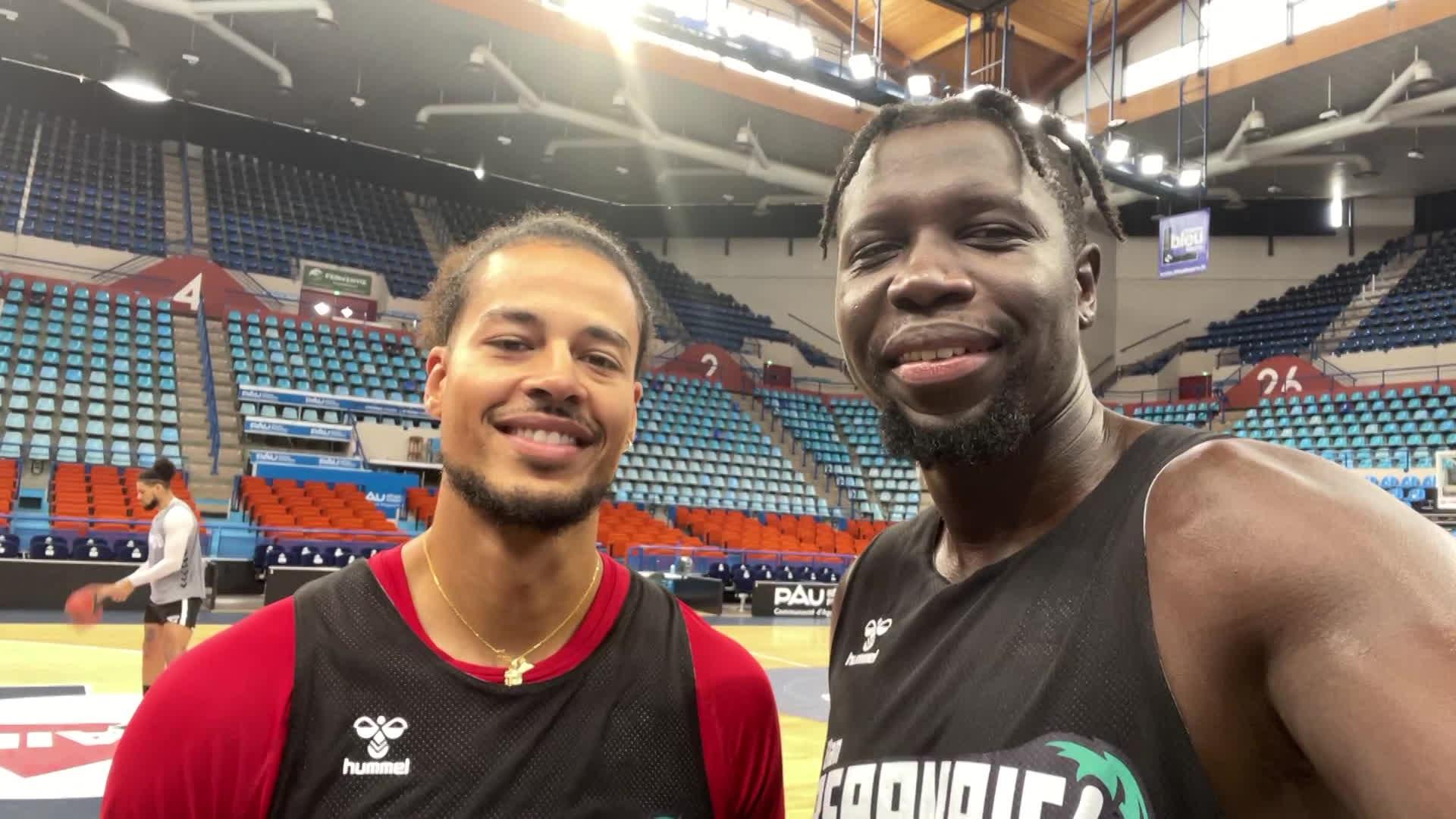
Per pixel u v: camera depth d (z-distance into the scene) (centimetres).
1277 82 1330
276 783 110
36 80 1691
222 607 915
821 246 121
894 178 101
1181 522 84
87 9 1248
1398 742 62
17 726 460
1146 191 1366
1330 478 78
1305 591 71
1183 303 1933
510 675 116
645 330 137
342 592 121
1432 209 1825
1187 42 1459
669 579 1127
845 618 127
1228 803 79
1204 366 1822
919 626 105
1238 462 85
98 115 1756
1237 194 1742
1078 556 93
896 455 104
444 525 121
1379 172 1670
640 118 1495
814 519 1595
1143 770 80
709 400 1761
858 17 1573
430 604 122
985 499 104
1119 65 1574
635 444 1579
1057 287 98
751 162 1614
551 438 115
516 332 117
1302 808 78
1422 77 1187
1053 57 1628
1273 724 76
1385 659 65
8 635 732
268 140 1884
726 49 1059
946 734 93
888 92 1132
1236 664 76
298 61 1457
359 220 1870
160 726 109
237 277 1612
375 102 1620
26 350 1277
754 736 129
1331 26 1252
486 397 115
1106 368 1922
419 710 113
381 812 109
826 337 2028
